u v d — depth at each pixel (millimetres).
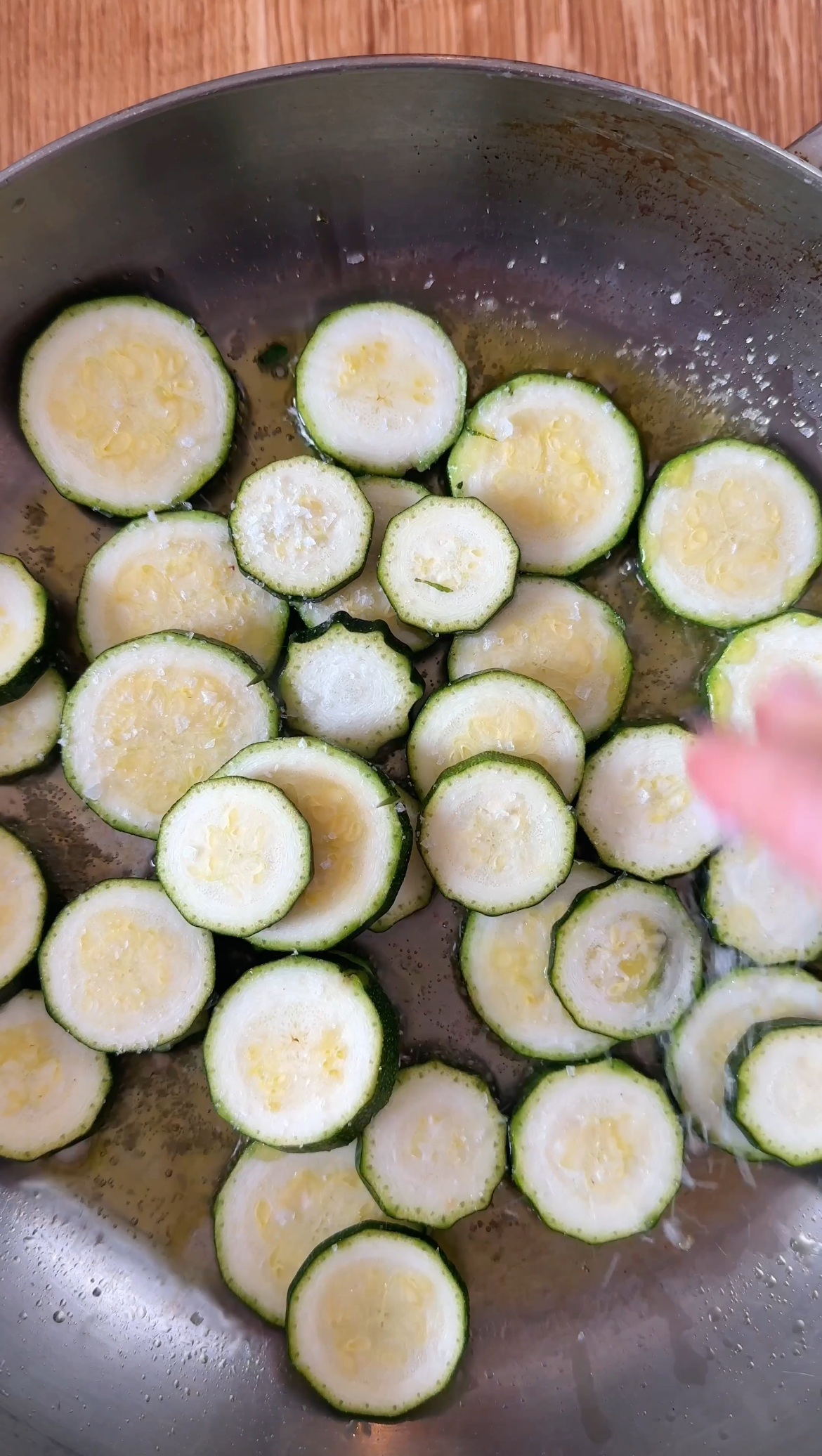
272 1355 328
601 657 341
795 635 341
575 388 341
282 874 307
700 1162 342
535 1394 327
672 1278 337
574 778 328
